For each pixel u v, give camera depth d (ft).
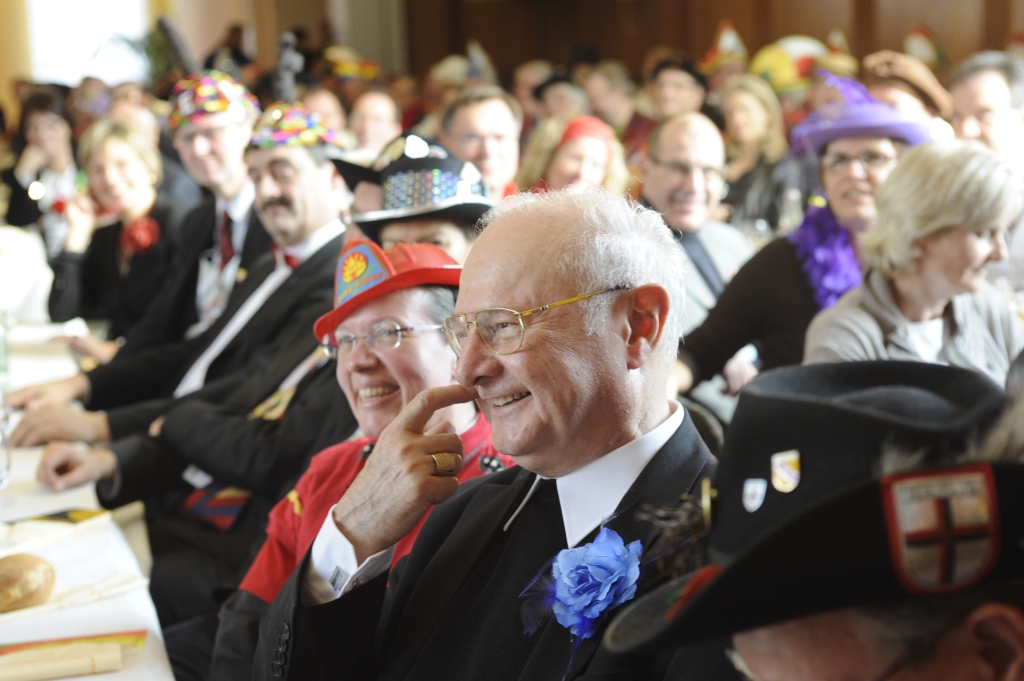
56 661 4.60
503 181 12.20
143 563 7.14
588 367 3.92
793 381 2.84
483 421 5.76
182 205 16.20
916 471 2.26
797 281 8.79
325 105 20.80
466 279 4.09
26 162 24.53
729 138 17.24
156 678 4.58
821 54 24.40
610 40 37.22
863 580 2.29
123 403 11.40
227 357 10.19
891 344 6.81
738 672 3.35
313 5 44.86
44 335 14.80
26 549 6.17
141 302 15.93
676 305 4.09
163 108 26.68
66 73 50.96
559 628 3.80
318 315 8.78
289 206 10.00
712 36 32.94
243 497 8.27
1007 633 2.35
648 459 4.03
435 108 29.53
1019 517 2.25
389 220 7.53
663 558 3.59
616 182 12.52
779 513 2.55
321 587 4.62
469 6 40.47
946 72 21.39
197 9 45.98
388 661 4.41
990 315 7.02
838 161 8.54
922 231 6.50
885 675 2.51
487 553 4.36
